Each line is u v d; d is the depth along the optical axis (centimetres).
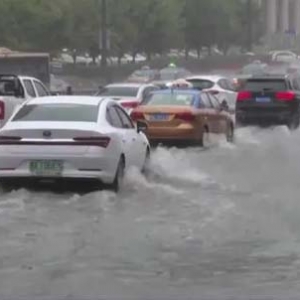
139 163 3353
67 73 13450
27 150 2925
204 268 1948
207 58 17812
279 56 18262
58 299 1681
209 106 5062
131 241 2222
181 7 17125
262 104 6328
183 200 2900
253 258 2048
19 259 2014
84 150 2911
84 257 2041
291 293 1739
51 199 2867
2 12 11744
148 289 1767
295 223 2484
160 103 4825
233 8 19388
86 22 13375
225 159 4294
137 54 17512
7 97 4406
